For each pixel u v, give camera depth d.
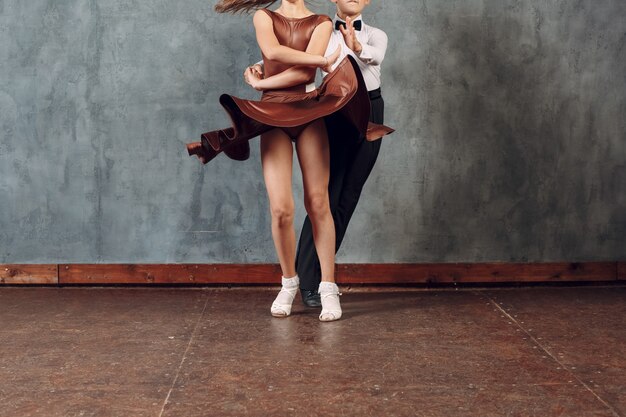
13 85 4.41
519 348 3.04
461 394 2.46
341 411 2.31
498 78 4.40
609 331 3.32
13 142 4.43
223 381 2.61
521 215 4.46
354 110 3.46
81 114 4.41
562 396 2.44
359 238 4.44
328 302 3.56
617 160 4.47
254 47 4.39
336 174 3.81
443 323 3.50
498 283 4.46
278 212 3.52
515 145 4.43
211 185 4.43
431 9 4.36
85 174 4.44
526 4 4.39
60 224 4.46
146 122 4.41
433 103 4.40
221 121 4.42
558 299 4.05
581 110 4.44
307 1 4.35
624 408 2.33
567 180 4.46
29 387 2.55
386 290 4.38
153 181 4.44
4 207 4.46
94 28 4.39
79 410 2.32
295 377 2.65
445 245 4.46
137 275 4.44
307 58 3.39
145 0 4.38
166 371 2.73
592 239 4.48
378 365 2.80
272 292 4.30
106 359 2.90
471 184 4.44
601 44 4.43
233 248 4.45
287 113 3.34
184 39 4.38
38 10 4.39
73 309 3.84
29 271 4.45
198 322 3.54
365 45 3.68
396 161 4.41
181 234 4.45
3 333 3.32
